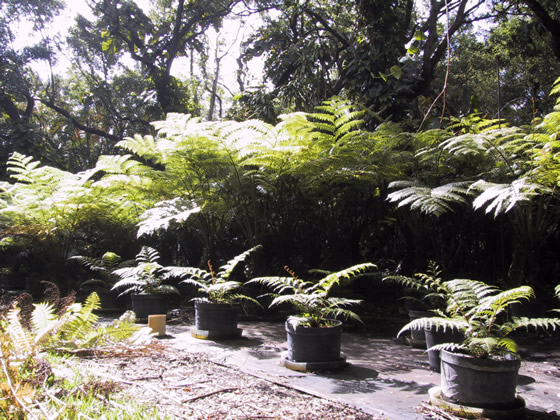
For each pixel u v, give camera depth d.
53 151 15.02
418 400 2.63
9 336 2.63
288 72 11.11
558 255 5.37
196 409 2.40
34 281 7.94
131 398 2.47
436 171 5.47
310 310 3.54
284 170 5.92
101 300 6.31
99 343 3.23
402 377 3.14
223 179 6.12
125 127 17.48
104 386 2.48
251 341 4.38
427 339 3.61
